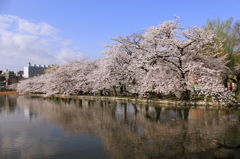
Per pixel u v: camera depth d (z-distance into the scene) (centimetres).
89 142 912
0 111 2050
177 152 755
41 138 999
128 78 2686
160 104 2086
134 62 2333
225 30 2669
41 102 3025
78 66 3775
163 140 903
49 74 4588
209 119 1302
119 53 2605
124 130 1109
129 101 2545
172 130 1070
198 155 722
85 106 2273
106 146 851
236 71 2262
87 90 3497
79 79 3512
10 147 867
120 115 1589
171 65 2050
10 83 10281
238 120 1246
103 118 1484
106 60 2795
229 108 1692
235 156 685
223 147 757
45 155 769
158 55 1920
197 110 1650
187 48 1923
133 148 816
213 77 1906
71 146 865
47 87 4172
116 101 2647
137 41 2414
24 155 771
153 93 2517
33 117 1634
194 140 888
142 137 963
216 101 1795
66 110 1984
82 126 1238
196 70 1856
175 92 1952
